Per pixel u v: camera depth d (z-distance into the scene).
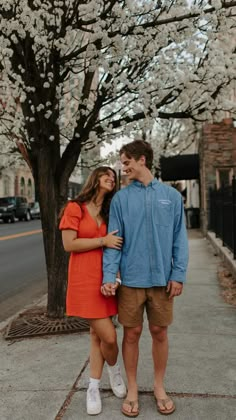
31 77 5.52
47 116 5.39
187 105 6.19
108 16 5.27
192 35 5.59
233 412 3.19
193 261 10.72
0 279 9.78
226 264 9.48
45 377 3.93
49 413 3.27
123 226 3.17
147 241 3.11
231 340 4.77
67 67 5.80
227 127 15.60
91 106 6.12
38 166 5.74
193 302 6.50
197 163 19.00
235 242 8.66
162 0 5.41
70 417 3.19
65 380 3.85
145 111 5.73
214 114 6.62
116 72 5.69
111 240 3.14
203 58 5.91
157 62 5.86
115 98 5.82
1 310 7.06
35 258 12.98
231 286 7.57
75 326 5.33
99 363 3.33
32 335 5.12
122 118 5.98
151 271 3.11
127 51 5.60
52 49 5.38
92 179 3.36
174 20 5.23
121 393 3.43
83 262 3.23
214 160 15.70
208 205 15.98
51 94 5.59
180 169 19.12
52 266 5.75
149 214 3.12
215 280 8.19
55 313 5.70
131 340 3.25
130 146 3.18
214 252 12.27
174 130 20.39
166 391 3.53
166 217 3.13
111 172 3.39
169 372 3.91
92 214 3.33
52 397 3.52
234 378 3.77
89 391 3.28
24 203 37.84
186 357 4.28
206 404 3.31
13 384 3.81
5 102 6.52
